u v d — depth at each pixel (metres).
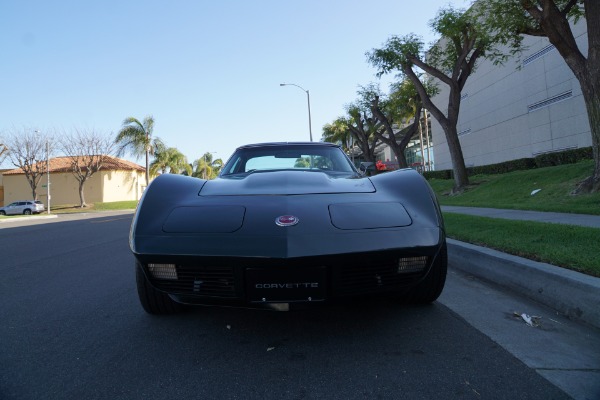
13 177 47.41
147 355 2.65
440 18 15.73
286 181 3.15
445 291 4.00
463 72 16.95
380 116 24.92
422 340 2.78
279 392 2.14
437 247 2.57
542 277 3.57
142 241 2.58
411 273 2.63
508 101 23.17
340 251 2.38
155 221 2.70
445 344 2.71
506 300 3.67
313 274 2.44
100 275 5.34
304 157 4.13
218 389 2.19
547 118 19.81
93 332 3.10
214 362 2.52
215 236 2.49
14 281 5.11
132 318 3.41
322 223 2.52
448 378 2.25
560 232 5.14
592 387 2.13
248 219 2.58
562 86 18.70
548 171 14.10
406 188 2.95
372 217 2.61
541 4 9.58
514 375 2.27
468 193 15.69
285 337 2.89
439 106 32.31
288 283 2.45
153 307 3.27
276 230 2.47
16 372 2.44
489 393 2.08
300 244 2.39
